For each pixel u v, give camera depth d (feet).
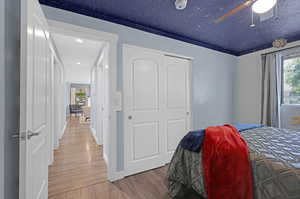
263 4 5.01
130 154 7.79
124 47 7.69
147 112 8.43
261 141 5.17
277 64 10.57
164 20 7.86
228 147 4.43
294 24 8.25
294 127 9.79
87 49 11.42
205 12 7.13
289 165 3.48
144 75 8.35
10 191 3.58
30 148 3.65
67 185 6.67
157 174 7.82
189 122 10.36
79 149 11.48
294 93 10.27
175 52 9.53
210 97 11.27
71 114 35.73
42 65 4.82
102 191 6.24
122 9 6.86
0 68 3.00
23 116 3.37
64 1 6.23
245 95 12.49
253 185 3.79
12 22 3.66
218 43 11.06
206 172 4.54
